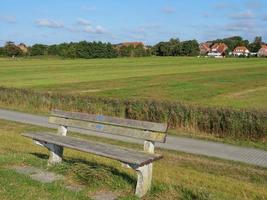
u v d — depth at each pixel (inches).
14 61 4601.4
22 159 331.9
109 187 267.9
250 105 1202.6
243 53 6988.2
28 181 269.0
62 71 2933.1
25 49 6643.7
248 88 1726.1
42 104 992.9
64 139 318.3
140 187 254.8
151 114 804.0
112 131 301.1
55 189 256.7
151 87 1785.2
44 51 6294.3
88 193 255.8
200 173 409.1
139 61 4399.6
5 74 2662.4
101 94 1521.9
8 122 794.8
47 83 2010.3
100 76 2453.2
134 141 632.4
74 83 2005.4
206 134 727.1
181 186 273.6
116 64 3841.0
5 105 1054.4
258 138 685.3
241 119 703.1
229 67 3287.4
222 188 329.1
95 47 5753.0
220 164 493.4
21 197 240.5
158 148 582.6
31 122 803.4
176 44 6378.0
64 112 339.3
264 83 1934.1
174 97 1423.5
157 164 442.0
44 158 363.6
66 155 398.3
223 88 1731.1
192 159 513.7
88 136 661.9
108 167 323.0
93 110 900.6
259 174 450.0
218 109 743.7
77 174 284.0
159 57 5693.9
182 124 761.6
